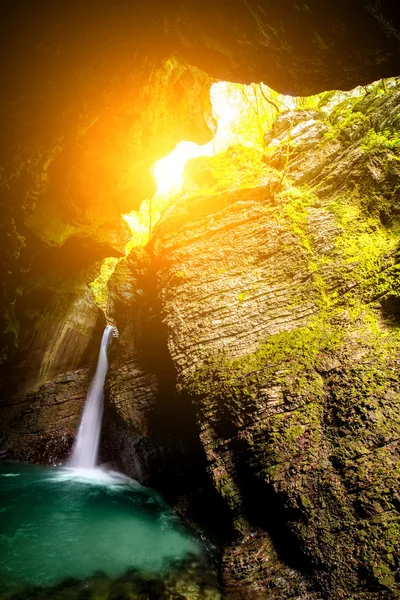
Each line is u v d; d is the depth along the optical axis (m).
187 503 7.23
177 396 7.90
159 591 4.88
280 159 9.83
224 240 9.02
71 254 13.21
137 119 9.20
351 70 5.40
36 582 4.98
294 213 8.62
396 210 7.50
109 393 9.95
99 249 13.16
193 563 5.63
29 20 5.39
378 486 4.78
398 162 7.89
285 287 7.80
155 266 10.45
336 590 4.34
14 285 11.30
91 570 5.36
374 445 5.15
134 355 10.09
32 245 10.98
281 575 4.87
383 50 4.89
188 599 4.71
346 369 6.07
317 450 5.53
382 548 4.34
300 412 5.98
